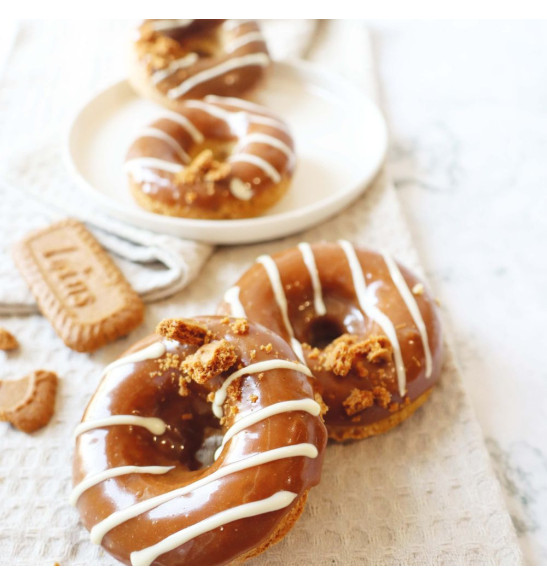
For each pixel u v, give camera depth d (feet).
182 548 0.90
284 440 0.92
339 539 1.00
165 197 1.25
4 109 1.54
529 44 1.70
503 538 0.99
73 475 0.97
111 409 0.98
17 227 1.30
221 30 1.51
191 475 0.96
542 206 1.36
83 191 1.29
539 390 1.13
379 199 1.33
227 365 0.96
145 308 1.21
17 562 0.99
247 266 1.26
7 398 1.10
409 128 1.51
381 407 1.04
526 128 1.49
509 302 1.23
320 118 1.47
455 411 1.09
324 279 1.11
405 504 1.02
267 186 1.25
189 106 1.36
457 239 1.31
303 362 1.02
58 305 1.16
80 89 1.58
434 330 1.08
